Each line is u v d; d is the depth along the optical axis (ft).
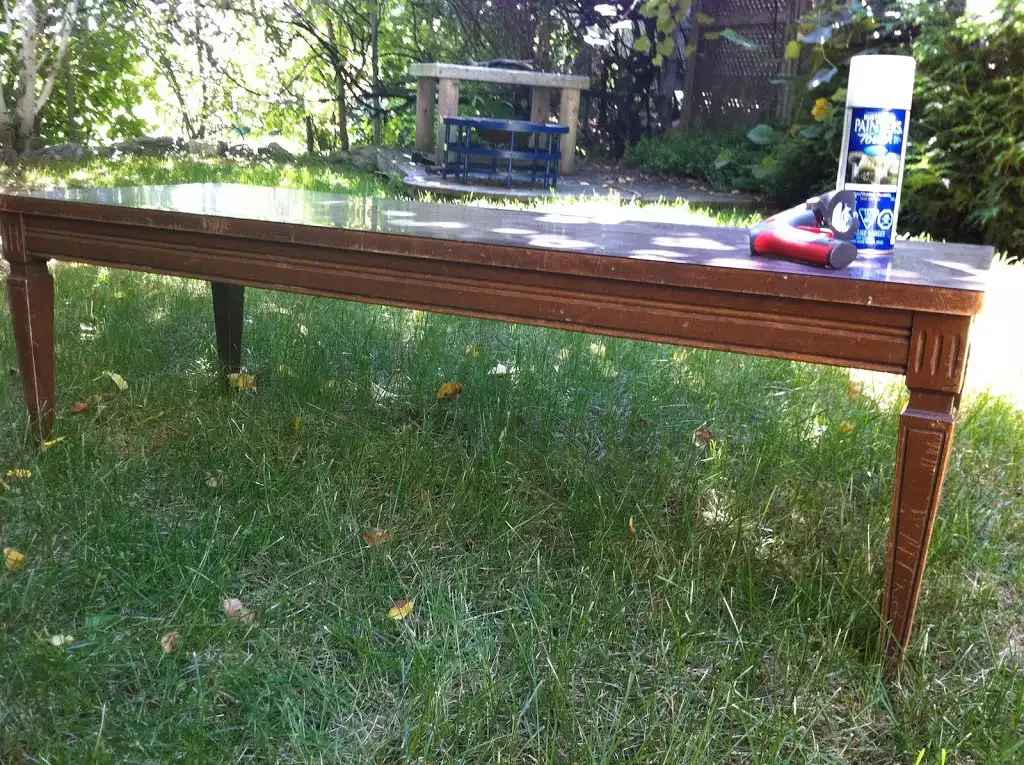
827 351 5.08
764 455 7.89
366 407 8.97
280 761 4.60
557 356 10.49
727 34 15.24
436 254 5.82
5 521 6.70
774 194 23.35
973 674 5.36
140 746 4.57
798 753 4.76
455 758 4.61
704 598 6.08
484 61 32.71
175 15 30.94
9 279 7.41
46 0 28.43
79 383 9.06
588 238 6.26
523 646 5.35
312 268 6.29
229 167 24.44
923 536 5.07
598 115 33.17
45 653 5.13
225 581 5.89
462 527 6.88
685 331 5.38
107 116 33.42
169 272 6.78
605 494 7.32
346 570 6.24
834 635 5.64
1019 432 8.54
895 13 19.35
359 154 29.81
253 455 7.76
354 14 34.22
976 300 4.63
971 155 17.98
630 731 4.85
